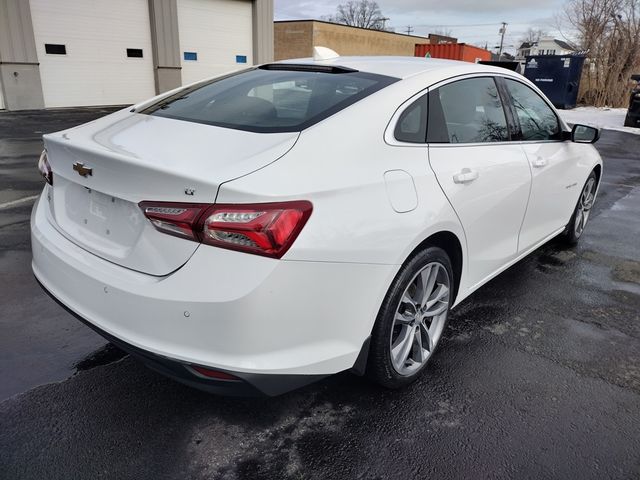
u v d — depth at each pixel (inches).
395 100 98.5
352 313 84.3
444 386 106.2
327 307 80.4
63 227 95.6
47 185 106.3
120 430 91.0
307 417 96.0
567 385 108.1
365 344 89.4
